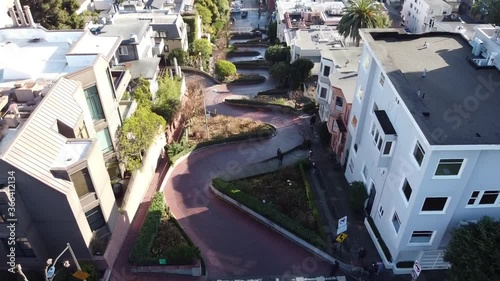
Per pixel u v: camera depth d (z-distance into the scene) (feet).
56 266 88.58
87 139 86.33
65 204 79.92
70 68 111.96
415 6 337.52
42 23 195.72
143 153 119.65
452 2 323.78
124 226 102.94
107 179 92.58
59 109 88.38
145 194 119.14
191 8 264.11
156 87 158.71
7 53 109.29
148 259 93.61
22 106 88.94
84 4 264.52
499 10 166.20
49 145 81.46
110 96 111.65
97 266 91.15
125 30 173.68
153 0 254.68
